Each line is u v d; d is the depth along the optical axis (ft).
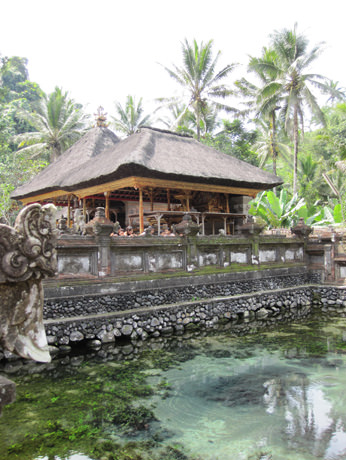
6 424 18.99
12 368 26.45
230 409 20.77
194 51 98.89
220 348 31.60
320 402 21.59
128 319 32.22
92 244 31.63
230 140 112.98
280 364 27.84
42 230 10.25
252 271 44.52
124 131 132.36
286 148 111.14
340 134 89.45
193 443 17.35
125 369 26.61
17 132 141.49
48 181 65.87
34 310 10.66
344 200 89.10
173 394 22.59
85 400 21.70
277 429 18.61
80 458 16.10
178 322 35.68
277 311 44.73
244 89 104.99
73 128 122.01
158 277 35.99
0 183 82.69
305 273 52.16
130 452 16.61
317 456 16.25
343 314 44.42
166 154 51.39
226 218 61.31
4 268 9.49
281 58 88.84
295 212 80.53
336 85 127.44
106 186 51.21
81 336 29.37
